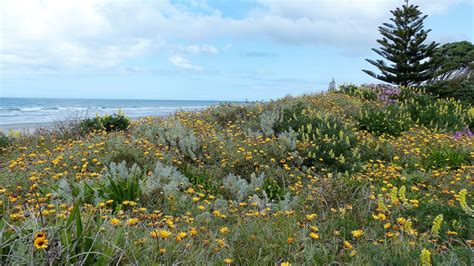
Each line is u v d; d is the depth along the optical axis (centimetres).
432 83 2669
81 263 245
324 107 1371
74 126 1082
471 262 288
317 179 605
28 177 571
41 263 242
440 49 3106
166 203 474
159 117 1225
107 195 475
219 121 1152
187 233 348
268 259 314
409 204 452
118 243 293
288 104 1253
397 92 1858
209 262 300
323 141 830
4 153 863
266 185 591
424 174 695
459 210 428
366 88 1923
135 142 717
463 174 702
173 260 296
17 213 356
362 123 1180
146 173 609
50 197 454
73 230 289
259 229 371
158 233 323
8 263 245
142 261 278
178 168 663
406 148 916
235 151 750
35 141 940
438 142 996
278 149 771
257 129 993
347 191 502
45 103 9694
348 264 304
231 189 569
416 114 1402
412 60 2695
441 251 322
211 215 449
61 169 613
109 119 1121
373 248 315
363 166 735
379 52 2766
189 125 1002
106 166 595
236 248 337
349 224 405
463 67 2895
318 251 328
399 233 356
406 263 293
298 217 425
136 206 465
